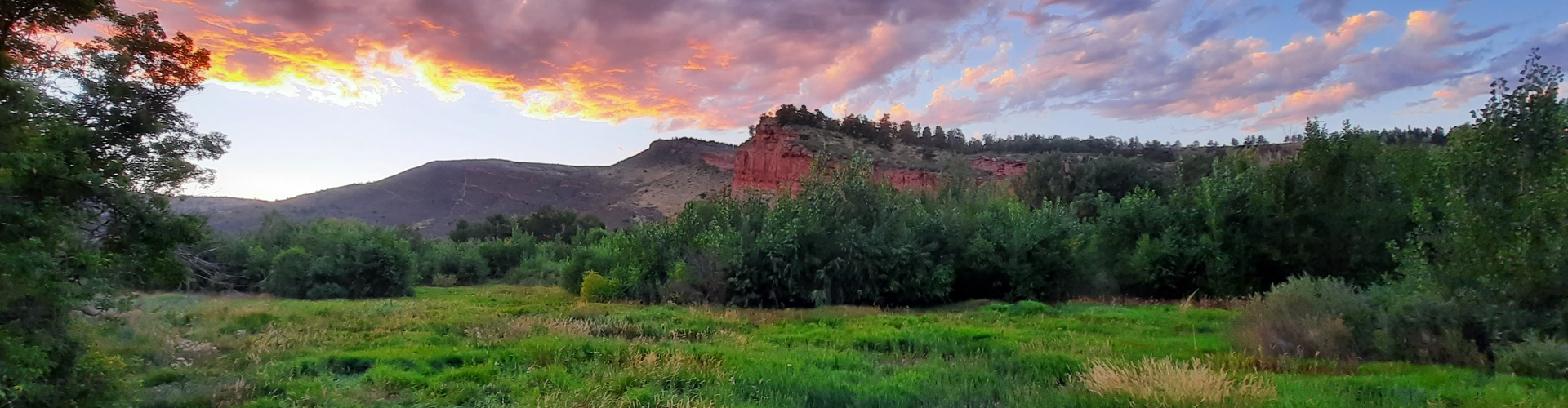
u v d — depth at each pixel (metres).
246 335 13.42
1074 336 13.38
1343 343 11.38
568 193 125.06
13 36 7.18
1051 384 9.27
